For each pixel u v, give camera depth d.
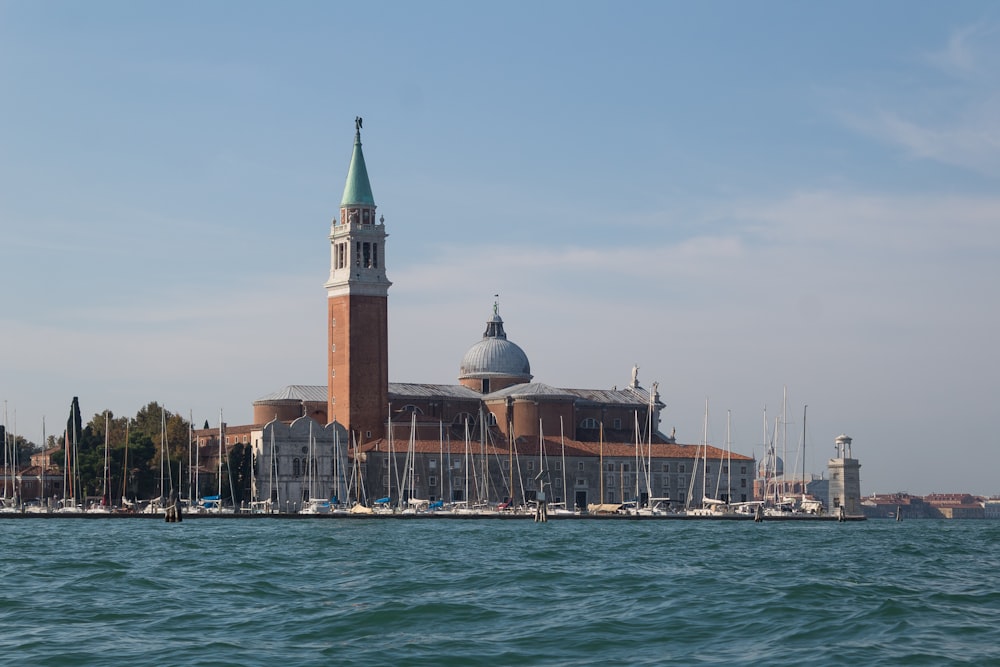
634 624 73.75
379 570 108.81
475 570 108.50
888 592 89.44
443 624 74.19
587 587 94.38
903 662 62.16
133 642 67.69
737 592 89.25
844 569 113.31
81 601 84.88
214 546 146.38
